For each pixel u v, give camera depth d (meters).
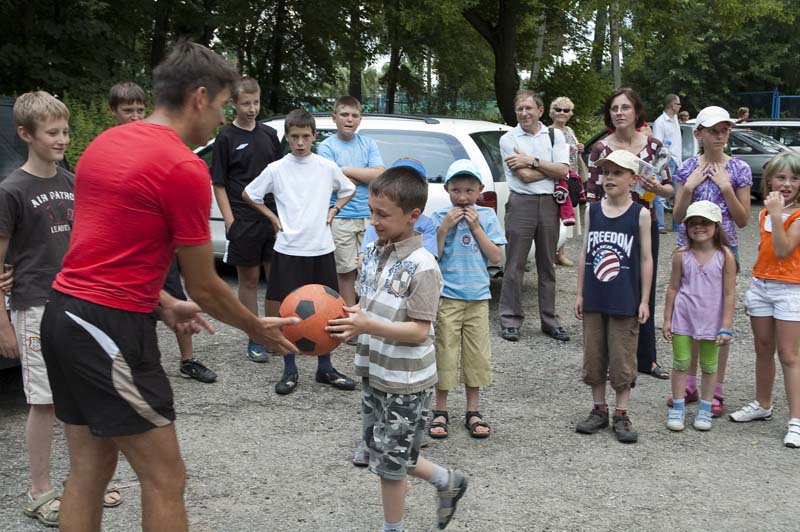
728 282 4.77
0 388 5.23
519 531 3.60
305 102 19.72
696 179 5.14
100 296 2.59
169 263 2.72
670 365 6.25
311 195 5.57
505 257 7.18
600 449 4.58
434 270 3.28
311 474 4.19
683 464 4.37
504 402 5.39
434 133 7.57
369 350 3.39
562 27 19.02
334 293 3.42
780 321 4.74
